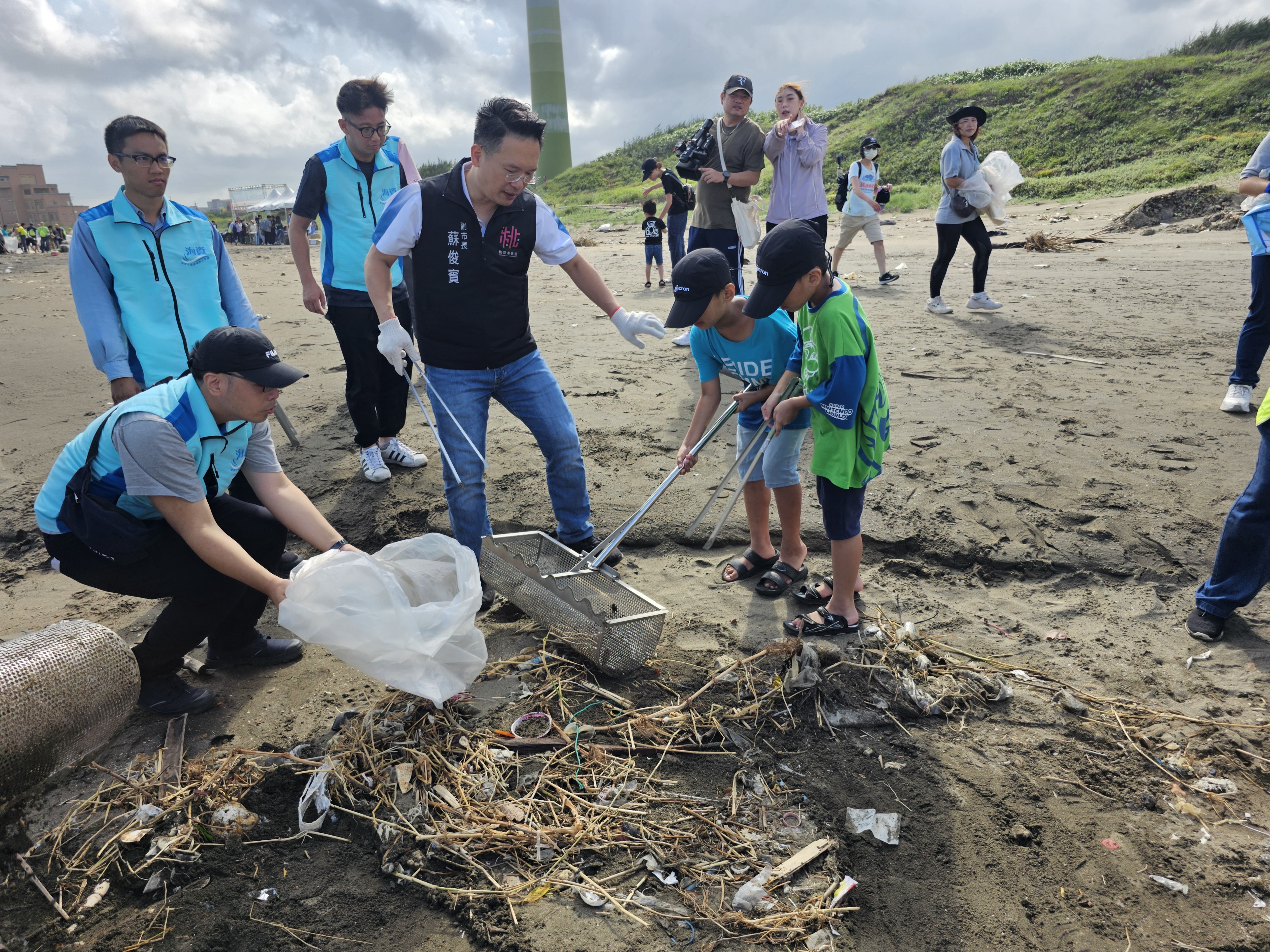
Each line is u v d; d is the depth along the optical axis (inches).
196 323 127.1
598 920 76.5
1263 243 175.2
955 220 300.7
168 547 99.3
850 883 79.8
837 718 103.5
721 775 95.0
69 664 81.4
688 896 79.0
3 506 168.2
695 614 128.2
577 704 106.7
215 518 108.4
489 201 115.4
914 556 143.8
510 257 119.2
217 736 102.8
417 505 165.0
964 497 157.5
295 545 155.1
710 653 118.0
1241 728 99.4
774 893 79.0
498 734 99.7
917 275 420.8
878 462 111.4
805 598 128.8
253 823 88.0
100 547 95.2
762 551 139.3
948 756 97.5
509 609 130.5
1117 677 110.3
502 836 84.4
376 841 86.3
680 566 143.9
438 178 116.6
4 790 76.2
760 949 73.7
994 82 1059.3
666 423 204.1
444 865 82.6
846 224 389.7
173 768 96.4
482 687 110.0
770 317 118.8
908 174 954.1
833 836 85.6
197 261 127.0
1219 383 216.2
